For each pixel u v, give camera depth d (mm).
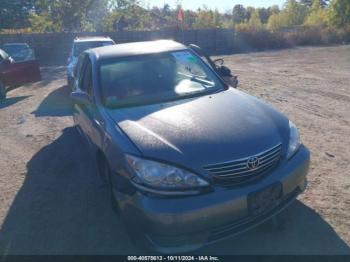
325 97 8695
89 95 4137
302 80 11383
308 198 3818
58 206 4035
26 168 5195
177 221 2617
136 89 3955
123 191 2889
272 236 3234
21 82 11047
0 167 5289
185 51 4641
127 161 2869
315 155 4984
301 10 47156
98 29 29547
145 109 3559
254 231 3316
